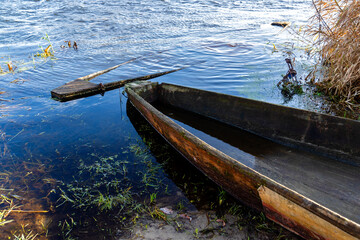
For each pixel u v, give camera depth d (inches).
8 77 265.9
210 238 94.7
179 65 291.9
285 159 139.9
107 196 116.0
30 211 108.7
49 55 331.3
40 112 195.8
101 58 322.3
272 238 94.1
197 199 113.7
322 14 206.4
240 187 104.7
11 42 383.6
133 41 385.7
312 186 119.0
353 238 72.7
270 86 227.8
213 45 357.1
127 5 610.5
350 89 187.8
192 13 544.4
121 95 227.1
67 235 97.3
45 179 127.3
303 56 297.1
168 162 140.5
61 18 514.3
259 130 163.5
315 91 211.6
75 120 184.7
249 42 364.2
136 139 161.8
